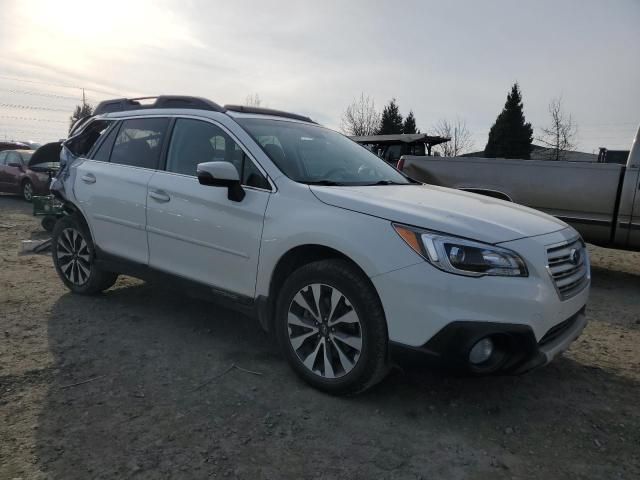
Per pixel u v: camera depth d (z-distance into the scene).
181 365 3.62
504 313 2.71
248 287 3.54
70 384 3.28
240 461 2.57
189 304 4.95
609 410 3.22
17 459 2.51
